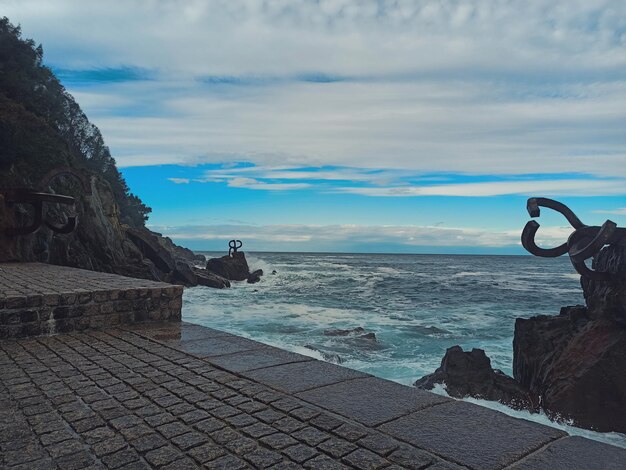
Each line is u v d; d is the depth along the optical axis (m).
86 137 59.62
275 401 3.52
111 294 6.54
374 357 13.31
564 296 31.58
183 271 33.50
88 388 3.90
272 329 16.84
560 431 2.94
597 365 8.80
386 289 35.34
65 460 2.65
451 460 2.57
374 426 3.03
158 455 2.70
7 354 5.04
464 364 10.22
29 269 12.90
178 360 4.74
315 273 52.47
